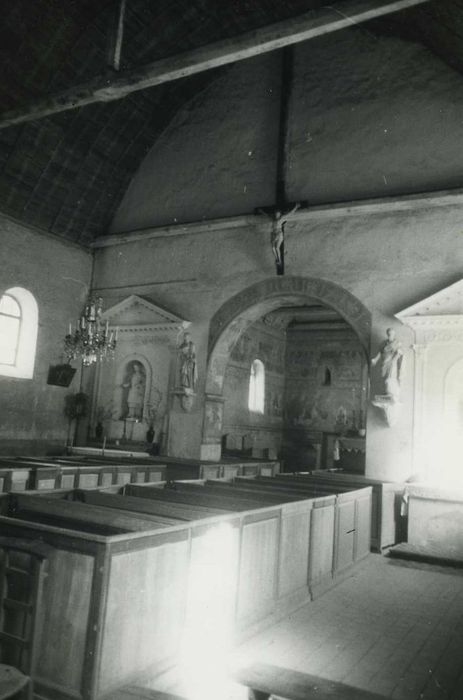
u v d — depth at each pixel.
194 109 16.66
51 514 6.08
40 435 15.88
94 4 12.79
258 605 6.39
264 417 21.84
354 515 9.59
